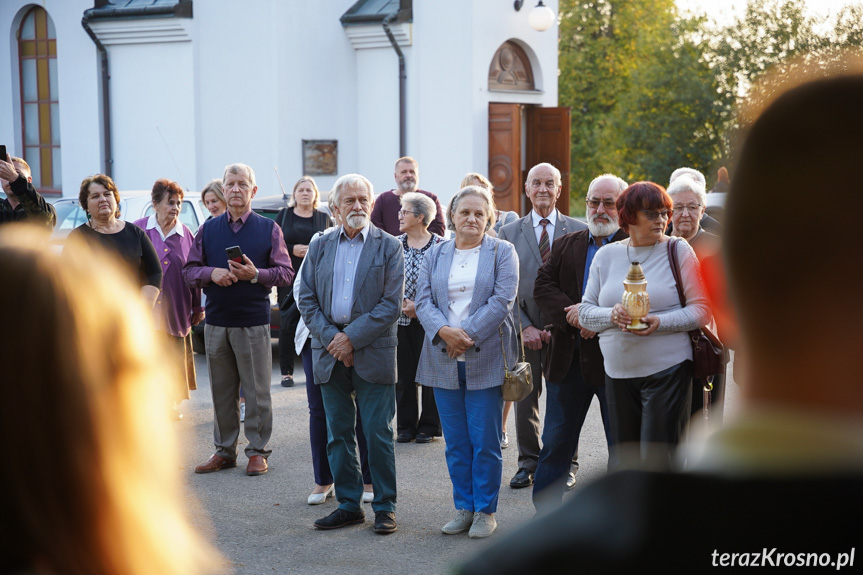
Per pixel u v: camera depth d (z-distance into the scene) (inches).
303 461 255.9
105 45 692.7
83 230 253.8
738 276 30.8
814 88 30.1
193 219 402.3
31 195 246.8
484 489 195.2
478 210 199.5
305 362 219.0
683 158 1193.4
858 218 29.2
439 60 641.6
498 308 192.2
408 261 270.8
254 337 243.9
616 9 1653.5
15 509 35.6
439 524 204.8
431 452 264.4
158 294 261.3
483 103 641.6
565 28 1669.5
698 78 1167.6
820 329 29.7
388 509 199.6
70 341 36.0
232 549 189.2
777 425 29.7
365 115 680.4
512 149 640.4
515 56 674.2
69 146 713.0
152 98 682.2
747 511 28.6
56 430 35.6
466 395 197.0
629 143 1254.3
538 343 235.3
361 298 198.8
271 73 642.2
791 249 29.8
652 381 173.2
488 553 31.4
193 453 264.2
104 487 36.4
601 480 31.7
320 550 188.9
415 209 267.6
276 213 402.9
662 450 158.1
